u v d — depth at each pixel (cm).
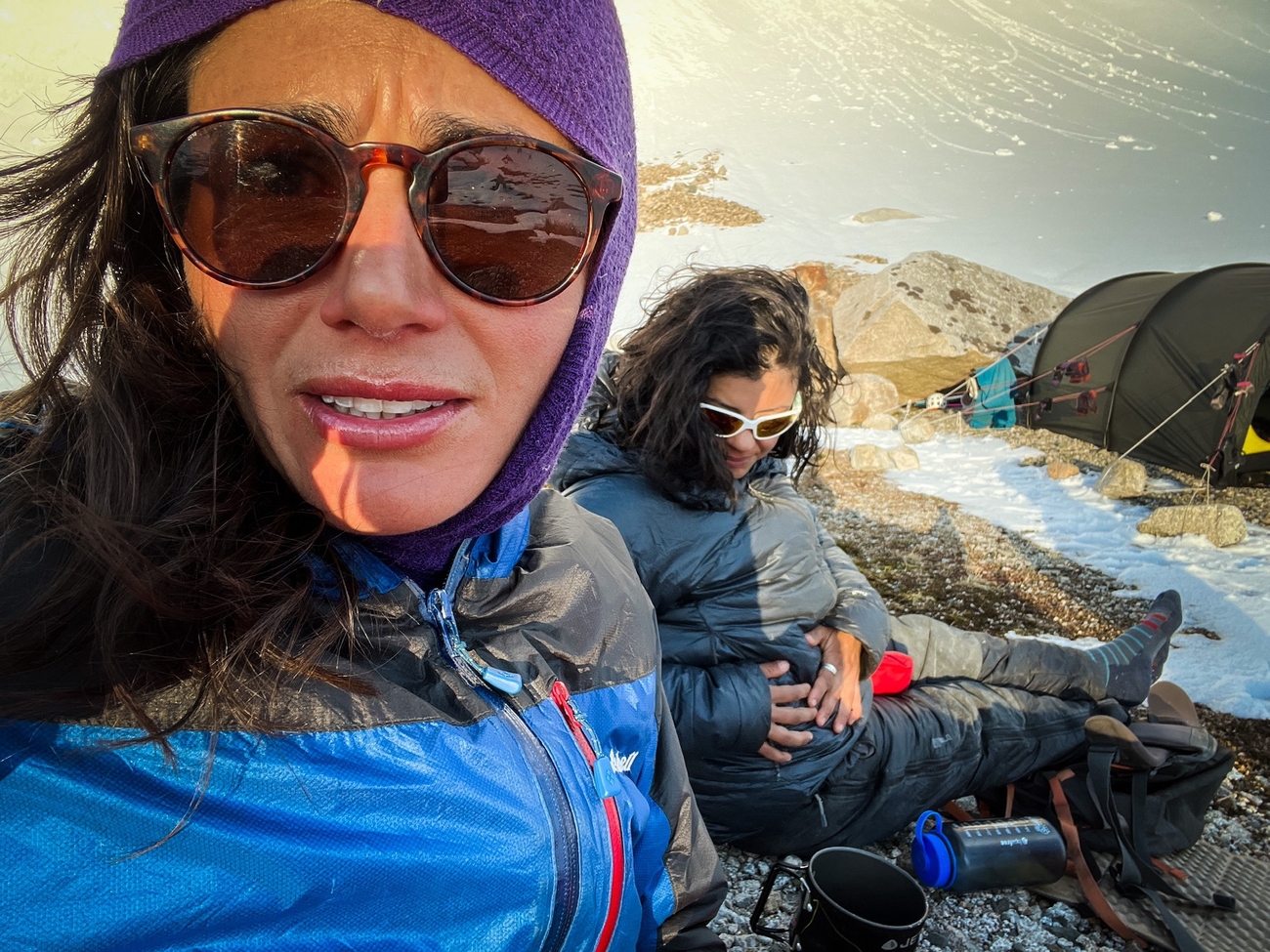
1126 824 98
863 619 98
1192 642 161
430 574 39
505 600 42
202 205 27
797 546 96
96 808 27
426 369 28
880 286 387
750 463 97
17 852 26
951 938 88
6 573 29
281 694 32
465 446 30
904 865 100
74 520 29
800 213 638
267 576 32
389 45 27
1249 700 139
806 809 94
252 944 29
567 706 41
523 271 29
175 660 29
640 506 93
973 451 290
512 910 35
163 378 31
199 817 29
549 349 31
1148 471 268
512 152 28
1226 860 102
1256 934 89
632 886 44
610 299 36
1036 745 102
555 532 47
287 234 27
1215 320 263
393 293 26
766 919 88
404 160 27
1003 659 111
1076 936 90
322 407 28
